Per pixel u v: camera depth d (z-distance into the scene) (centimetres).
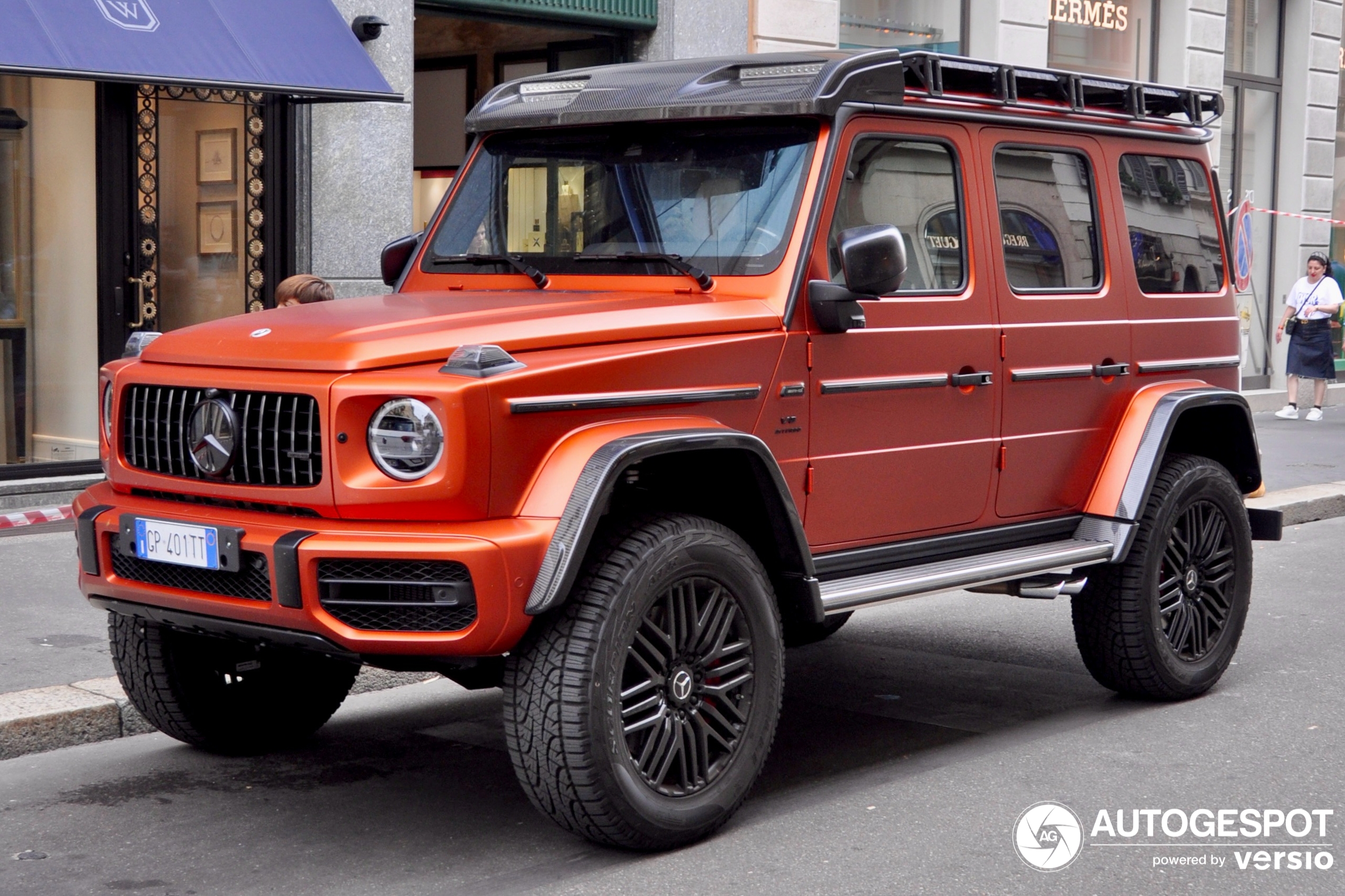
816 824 471
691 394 448
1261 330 2003
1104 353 596
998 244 554
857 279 458
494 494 405
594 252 518
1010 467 558
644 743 435
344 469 406
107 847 455
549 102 544
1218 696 632
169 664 516
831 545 498
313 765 539
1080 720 595
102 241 1012
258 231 1076
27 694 572
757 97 493
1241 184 1953
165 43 932
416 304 480
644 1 1279
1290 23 1994
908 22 1555
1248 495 664
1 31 859
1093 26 1742
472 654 404
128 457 466
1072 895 414
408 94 1116
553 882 422
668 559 427
